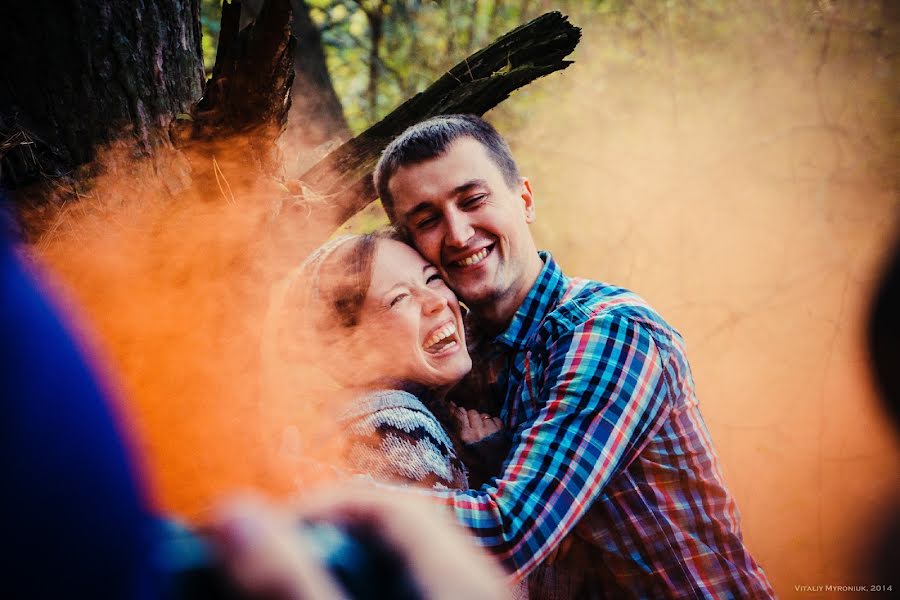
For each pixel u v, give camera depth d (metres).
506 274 1.87
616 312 1.75
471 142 1.85
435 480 1.54
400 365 1.74
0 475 0.21
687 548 1.73
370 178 1.86
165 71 1.81
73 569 0.21
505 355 1.93
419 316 1.75
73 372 0.23
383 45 5.95
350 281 1.74
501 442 1.81
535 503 1.54
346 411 1.63
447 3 5.88
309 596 0.30
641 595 1.72
